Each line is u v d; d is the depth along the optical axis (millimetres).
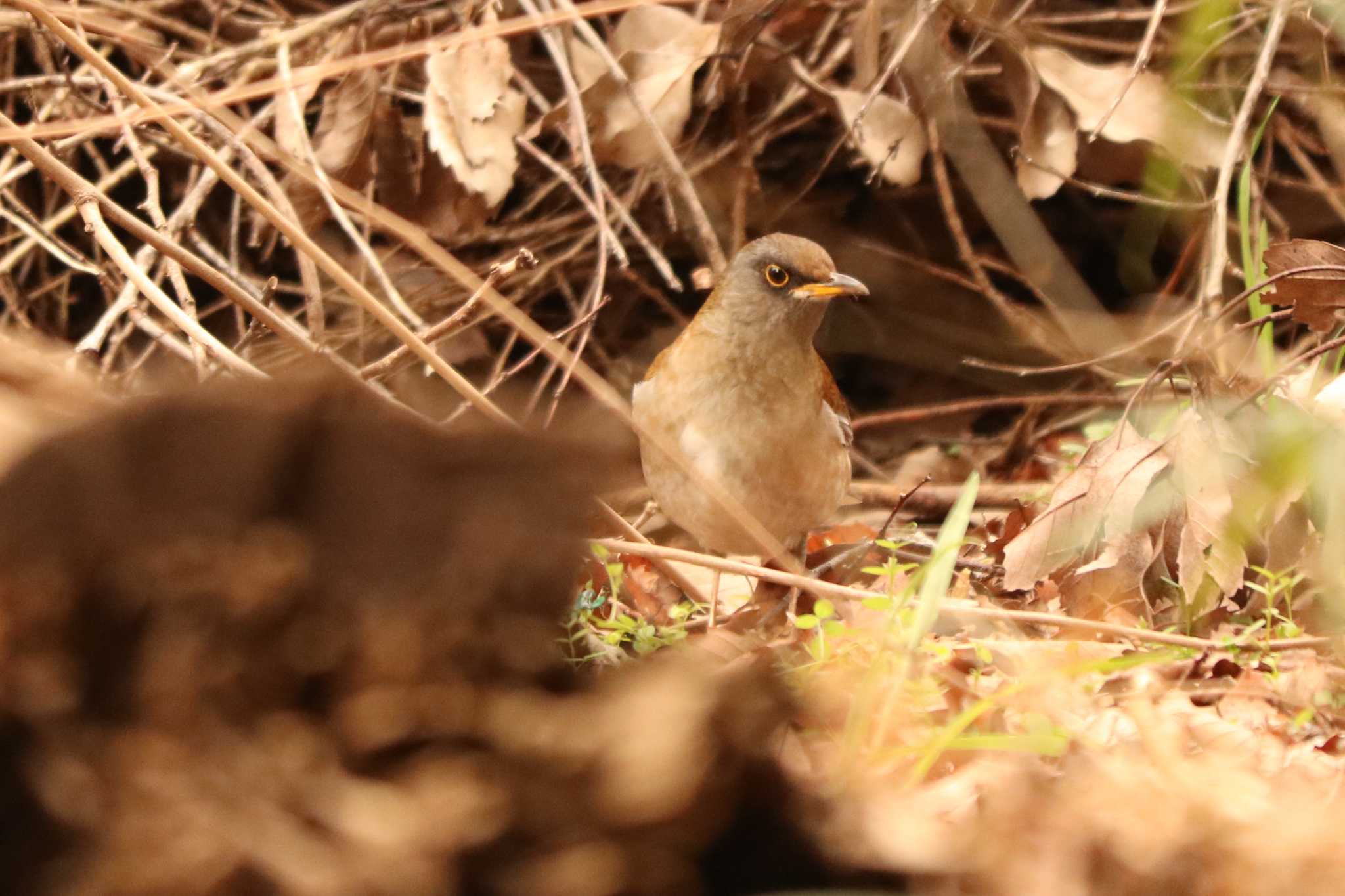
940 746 5688
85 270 11906
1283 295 9398
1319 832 4543
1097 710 6828
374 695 3662
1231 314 12906
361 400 3764
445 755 3676
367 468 3729
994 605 9016
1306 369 10648
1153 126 11367
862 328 15719
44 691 3574
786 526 10305
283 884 3514
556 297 15406
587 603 7805
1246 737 6527
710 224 13844
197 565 3617
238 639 3621
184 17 14375
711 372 9969
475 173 11328
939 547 6492
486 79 11438
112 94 10484
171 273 10062
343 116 11875
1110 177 12250
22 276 13328
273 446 3684
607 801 3658
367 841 3539
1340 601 7695
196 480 3645
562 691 3840
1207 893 4352
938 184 13281
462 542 3760
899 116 12078
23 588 3580
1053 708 6703
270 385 3725
